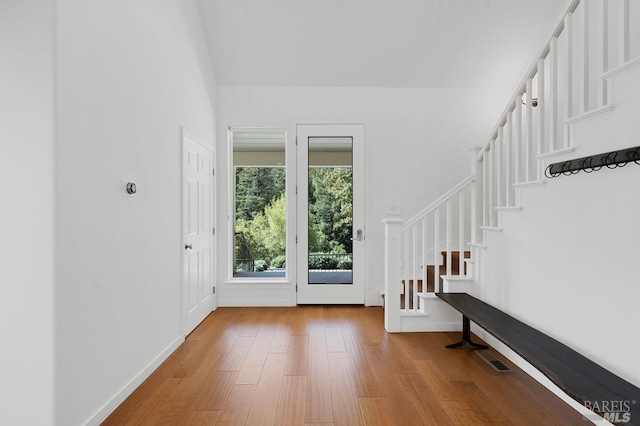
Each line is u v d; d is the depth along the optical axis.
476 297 3.40
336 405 2.20
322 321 3.87
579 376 1.74
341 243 4.50
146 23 2.63
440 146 4.47
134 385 2.41
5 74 1.73
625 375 1.77
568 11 2.28
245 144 6.48
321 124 4.45
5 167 1.73
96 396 2.02
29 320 1.72
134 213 2.46
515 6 3.76
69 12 1.82
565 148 2.19
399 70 4.31
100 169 2.08
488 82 4.41
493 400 2.25
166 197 2.97
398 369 2.70
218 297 4.44
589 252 2.02
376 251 4.47
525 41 4.03
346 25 3.93
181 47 3.32
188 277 3.48
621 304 1.81
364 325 3.73
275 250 6.70
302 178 4.46
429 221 4.46
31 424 1.72
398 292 3.52
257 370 2.69
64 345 1.78
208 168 4.13
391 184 4.47
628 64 1.73
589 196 2.02
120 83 2.29
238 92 4.42
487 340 3.21
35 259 1.72
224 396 2.31
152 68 2.73
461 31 3.96
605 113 1.92
